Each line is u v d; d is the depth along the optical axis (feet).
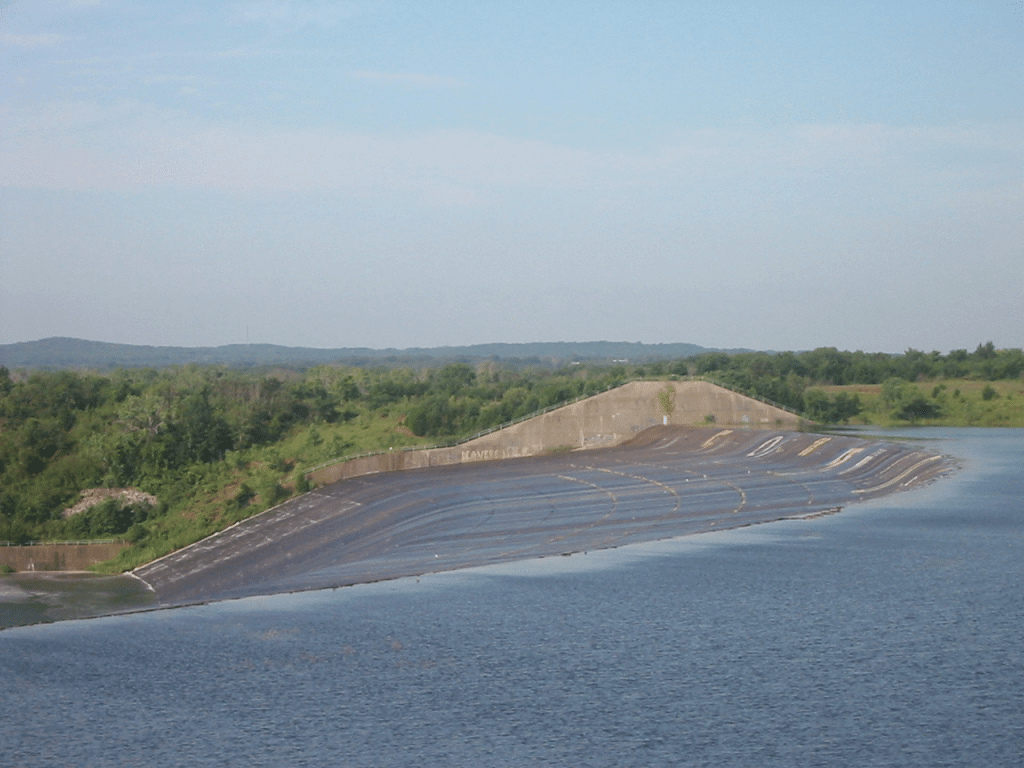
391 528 206.28
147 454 285.02
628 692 85.66
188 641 100.89
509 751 74.90
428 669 91.71
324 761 73.61
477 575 128.26
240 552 222.48
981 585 116.47
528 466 262.06
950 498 174.70
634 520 174.40
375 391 447.42
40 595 203.92
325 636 101.86
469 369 620.08
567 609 110.11
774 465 235.61
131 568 230.27
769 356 535.19
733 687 86.43
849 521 156.46
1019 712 80.33
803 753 73.87
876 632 100.32
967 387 419.33
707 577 122.62
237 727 79.66
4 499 265.75
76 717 81.82
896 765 71.82
